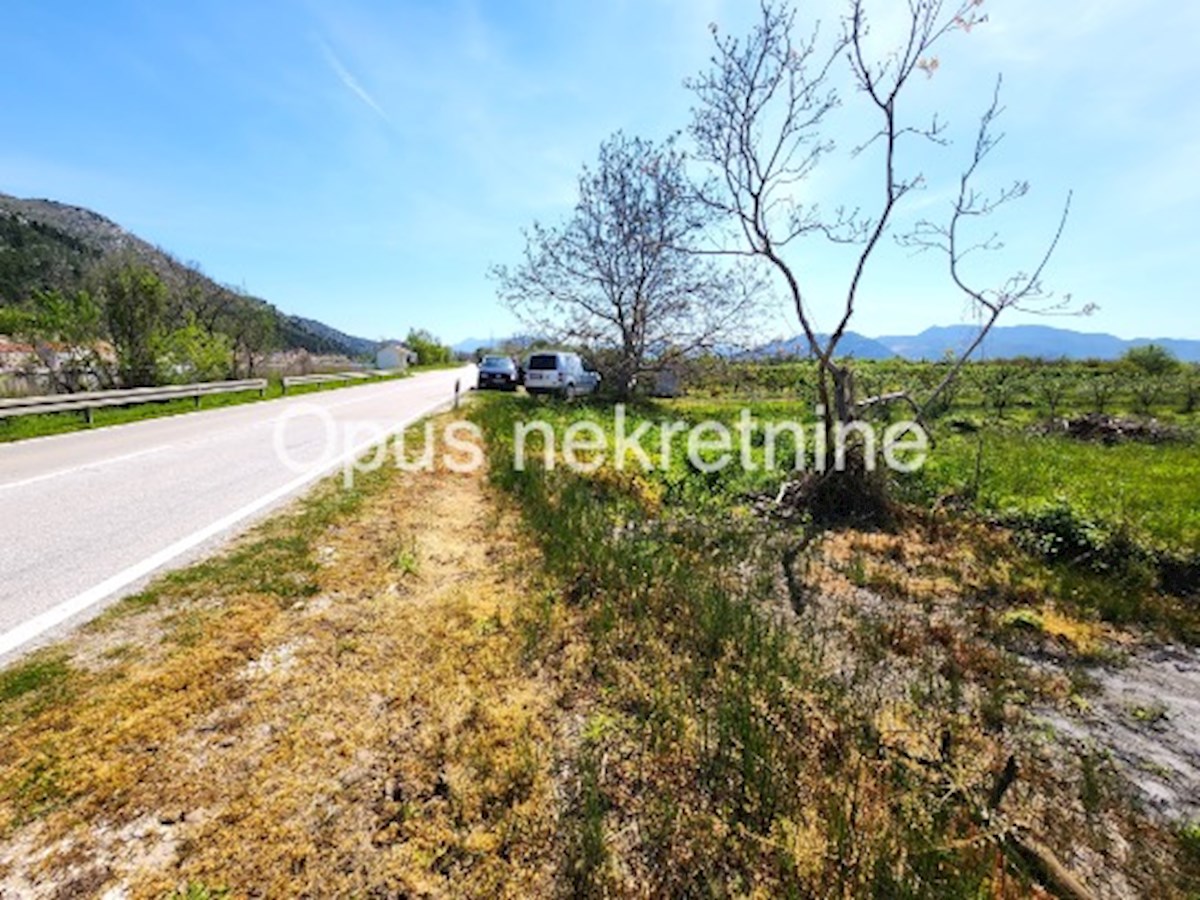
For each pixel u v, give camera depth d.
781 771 2.77
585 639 3.89
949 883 2.25
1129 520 6.82
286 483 7.38
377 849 2.19
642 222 18.78
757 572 5.80
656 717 3.12
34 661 3.22
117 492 6.82
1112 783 3.07
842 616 4.91
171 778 2.44
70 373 15.84
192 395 16.33
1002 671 4.14
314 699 3.01
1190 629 5.00
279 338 30.95
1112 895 2.41
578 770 2.70
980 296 8.00
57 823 2.20
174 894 1.95
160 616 3.80
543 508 6.61
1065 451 13.72
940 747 3.18
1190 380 29.64
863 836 2.46
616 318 20.91
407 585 4.50
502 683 3.31
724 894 2.15
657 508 7.57
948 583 5.76
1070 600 5.47
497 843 2.26
